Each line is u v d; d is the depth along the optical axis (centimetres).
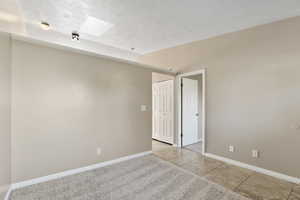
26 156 218
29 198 193
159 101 495
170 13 254
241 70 300
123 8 240
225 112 323
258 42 279
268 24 268
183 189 220
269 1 216
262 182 239
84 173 265
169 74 421
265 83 269
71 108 261
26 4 228
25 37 211
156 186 227
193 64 384
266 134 267
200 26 298
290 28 244
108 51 445
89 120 281
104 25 301
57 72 247
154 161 324
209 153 350
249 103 288
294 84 240
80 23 293
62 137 251
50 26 307
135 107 351
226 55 323
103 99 300
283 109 250
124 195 205
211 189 220
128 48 445
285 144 247
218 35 336
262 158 271
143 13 255
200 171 277
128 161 324
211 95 347
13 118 208
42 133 232
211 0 218
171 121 452
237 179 248
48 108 238
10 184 203
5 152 183
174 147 427
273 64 261
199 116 494
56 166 245
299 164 234
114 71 316
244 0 216
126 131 334
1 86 173
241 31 301
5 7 227
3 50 179
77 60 268
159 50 464
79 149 269
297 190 217
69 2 225
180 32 328
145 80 370
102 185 228
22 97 216
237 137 304
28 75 221
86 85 278
